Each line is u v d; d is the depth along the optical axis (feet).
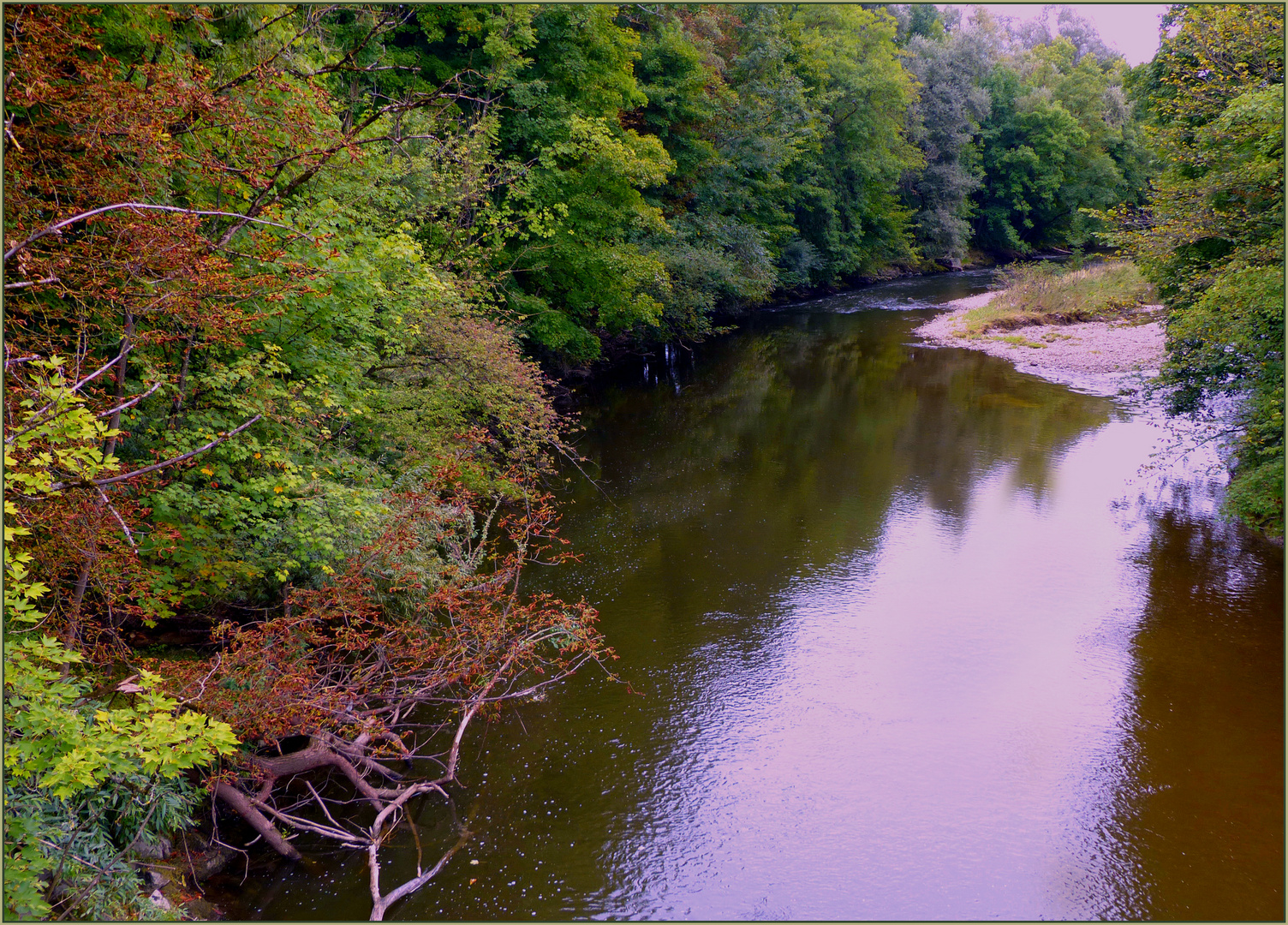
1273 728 24.16
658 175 59.57
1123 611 30.96
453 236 42.75
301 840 19.56
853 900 18.48
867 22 128.67
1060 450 50.26
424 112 42.65
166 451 19.60
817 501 42.80
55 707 12.60
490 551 35.58
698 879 18.99
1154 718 24.73
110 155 17.71
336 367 27.02
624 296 60.54
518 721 24.70
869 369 75.10
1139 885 18.89
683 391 69.15
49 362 13.38
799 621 30.53
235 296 18.66
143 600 18.89
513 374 36.63
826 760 23.09
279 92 21.15
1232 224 34.94
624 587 33.19
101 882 14.70
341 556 21.83
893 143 132.16
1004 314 92.22
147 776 15.87
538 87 52.54
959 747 23.61
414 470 29.27
